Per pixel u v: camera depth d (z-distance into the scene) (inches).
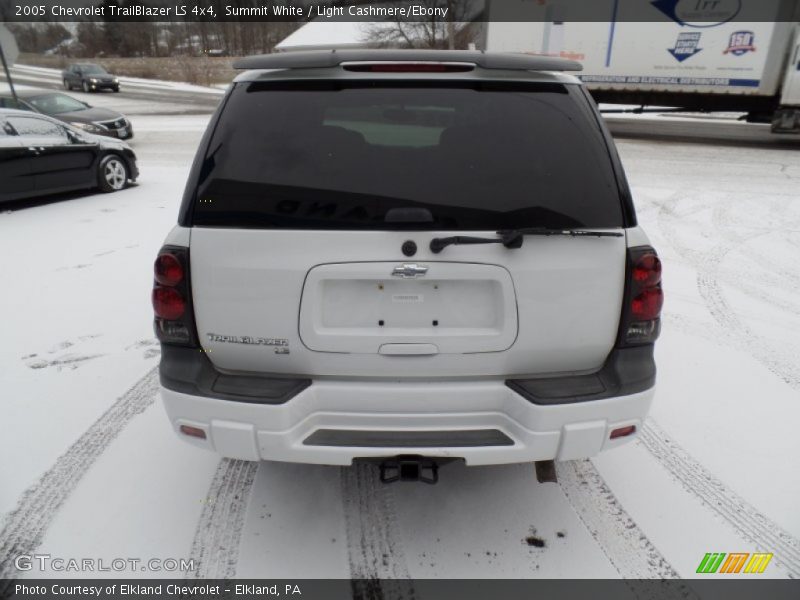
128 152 365.7
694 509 95.4
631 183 364.5
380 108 75.1
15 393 129.2
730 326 168.4
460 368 75.1
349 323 73.5
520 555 86.1
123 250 235.6
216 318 74.1
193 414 75.7
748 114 541.0
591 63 547.2
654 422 119.6
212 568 83.5
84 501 95.8
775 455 109.1
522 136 74.4
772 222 281.0
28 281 199.6
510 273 71.1
